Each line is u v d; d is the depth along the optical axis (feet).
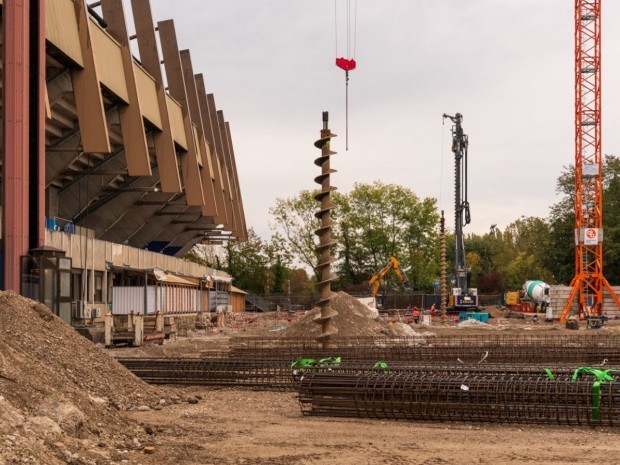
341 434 47.80
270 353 99.50
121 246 175.11
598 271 258.37
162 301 190.19
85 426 41.09
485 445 44.32
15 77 100.37
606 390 51.55
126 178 217.36
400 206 381.19
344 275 391.24
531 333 175.52
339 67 126.00
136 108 168.66
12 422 35.19
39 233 102.22
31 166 103.04
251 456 40.68
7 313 57.41
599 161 257.14
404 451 42.34
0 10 109.81
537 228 467.11
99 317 153.07
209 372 74.79
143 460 38.78
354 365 68.44
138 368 76.38
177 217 277.23
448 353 94.02
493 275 472.44
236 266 404.98
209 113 286.25
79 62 139.64
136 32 196.03
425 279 380.99
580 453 41.93
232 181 351.05
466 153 305.94
